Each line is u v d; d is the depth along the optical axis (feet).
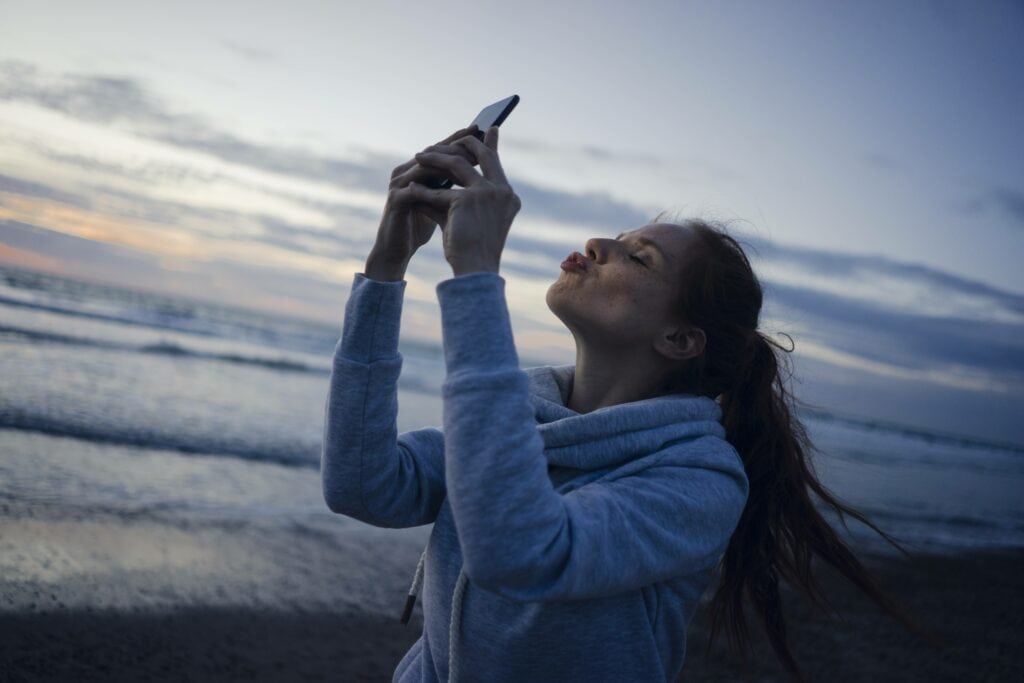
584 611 4.16
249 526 24.38
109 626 15.30
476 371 3.70
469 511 3.51
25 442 31.01
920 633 5.74
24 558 17.83
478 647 4.27
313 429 50.83
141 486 27.43
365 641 17.13
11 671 12.87
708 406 4.78
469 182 4.09
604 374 5.01
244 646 15.66
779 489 5.46
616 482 4.19
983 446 242.37
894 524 46.19
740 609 5.67
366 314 4.70
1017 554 42.70
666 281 4.84
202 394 57.57
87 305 115.03
